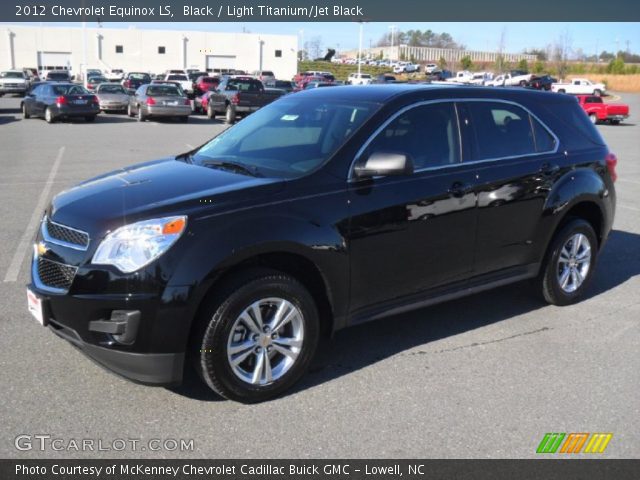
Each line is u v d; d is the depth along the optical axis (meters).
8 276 5.84
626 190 11.87
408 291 4.33
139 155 15.30
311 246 3.72
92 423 3.45
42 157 14.45
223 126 25.56
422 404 3.74
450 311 5.30
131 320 3.31
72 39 67.44
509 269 4.99
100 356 3.43
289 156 4.19
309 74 59.59
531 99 5.21
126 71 68.44
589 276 5.62
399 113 4.32
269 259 3.69
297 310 3.74
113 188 3.87
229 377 3.55
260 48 71.06
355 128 4.14
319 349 4.49
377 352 4.45
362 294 4.07
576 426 3.54
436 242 4.38
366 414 3.61
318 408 3.67
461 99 4.70
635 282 6.25
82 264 3.39
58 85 25.06
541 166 5.02
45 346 4.36
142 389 3.81
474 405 3.74
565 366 4.29
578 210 5.62
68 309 3.43
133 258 3.32
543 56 102.62
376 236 4.03
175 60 69.50
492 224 4.71
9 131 21.02
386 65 100.56
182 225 3.39
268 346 3.69
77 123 25.08
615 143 22.73
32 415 3.50
